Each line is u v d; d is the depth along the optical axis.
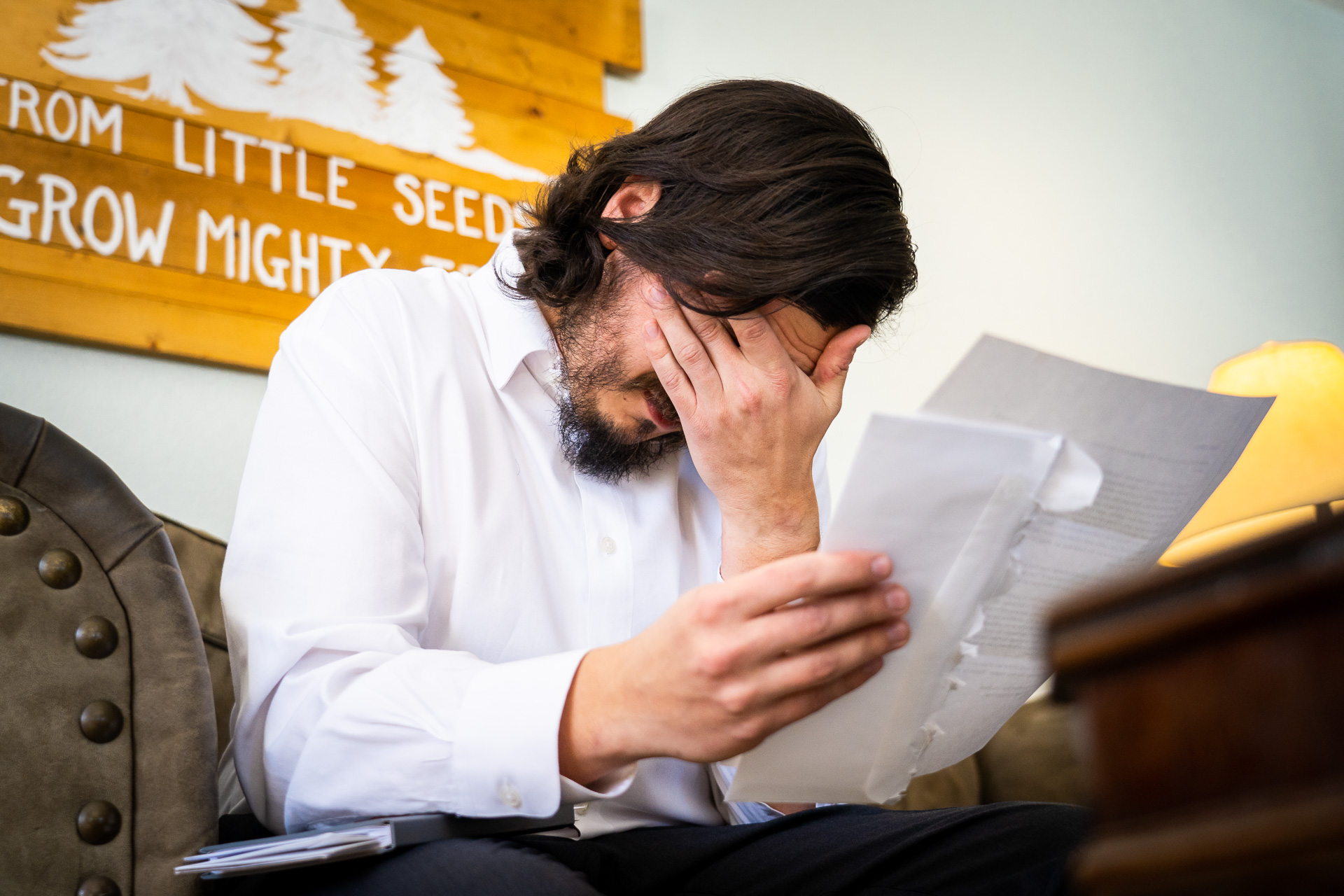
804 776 0.63
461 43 1.71
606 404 0.91
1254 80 3.03
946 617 0.60
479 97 1.71
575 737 0.62
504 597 0.89
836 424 1.97
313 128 1.54
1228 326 2.71
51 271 1.32
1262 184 2.93
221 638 1.09
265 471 0.82
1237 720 0.31
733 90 0.93
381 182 1.58
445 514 0.89
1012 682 0.69
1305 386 2.03
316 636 0.71
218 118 1.47
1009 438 0.56
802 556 0.55
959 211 2.31
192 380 1.41
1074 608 0.35
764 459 0.85
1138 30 2.81
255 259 1.46
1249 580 0.31
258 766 0.75
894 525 0.56
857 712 0.61
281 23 1.55
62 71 1.37
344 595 0.76
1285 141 3.04
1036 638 0.67
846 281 0.85
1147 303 2.57
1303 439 2.00
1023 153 2.46
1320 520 0.29
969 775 1.57
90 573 0.71
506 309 1.00
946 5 2.44
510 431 0.97
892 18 2.33
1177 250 2.67
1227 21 3.03
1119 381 0.58
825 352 0.89
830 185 0.86
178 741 0.71
